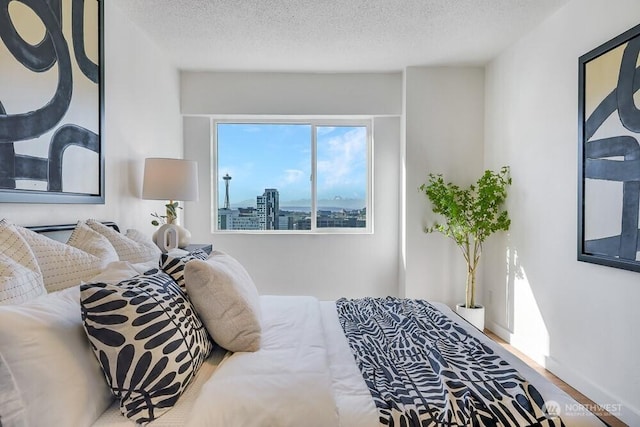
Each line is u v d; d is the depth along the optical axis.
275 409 1.02
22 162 1.60
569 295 2.43
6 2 1.51
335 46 3.14
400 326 1.78
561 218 2.52
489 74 3.53
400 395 1.14
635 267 1.90
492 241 3.45
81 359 1.01
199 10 2.55
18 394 0.89
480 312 3.30
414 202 3.65
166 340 1.08
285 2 2.46
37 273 1.22
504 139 3.26
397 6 2.51
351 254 3.94
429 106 3.62
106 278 1.27
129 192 2.68
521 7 2.51
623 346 2.01
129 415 1.01
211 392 1.06
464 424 1.03
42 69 1.72
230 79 3.76
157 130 3.18
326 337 1.67
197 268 1.33
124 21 2.59
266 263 3.93
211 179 3.90
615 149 2.04
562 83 2.52
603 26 2.17
